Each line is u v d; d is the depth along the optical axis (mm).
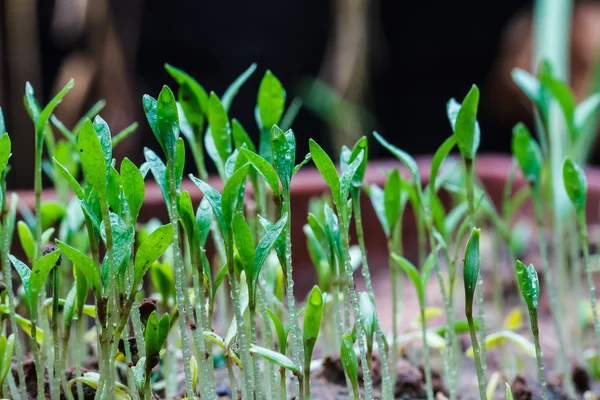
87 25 1065
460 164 556
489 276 766
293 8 2055
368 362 435
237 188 423
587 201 792
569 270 729
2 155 430
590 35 1547
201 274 438
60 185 529
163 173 432
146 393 430
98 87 1106
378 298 774
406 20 2227
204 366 434
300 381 428
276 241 430
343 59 1206
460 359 565
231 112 2051
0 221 455
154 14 1932
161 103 419
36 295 435
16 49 1148
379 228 868
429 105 2301
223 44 2031
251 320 429
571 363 543
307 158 425
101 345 426
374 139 1567
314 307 423
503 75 1759
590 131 780
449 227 521
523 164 509
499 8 2176
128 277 438
